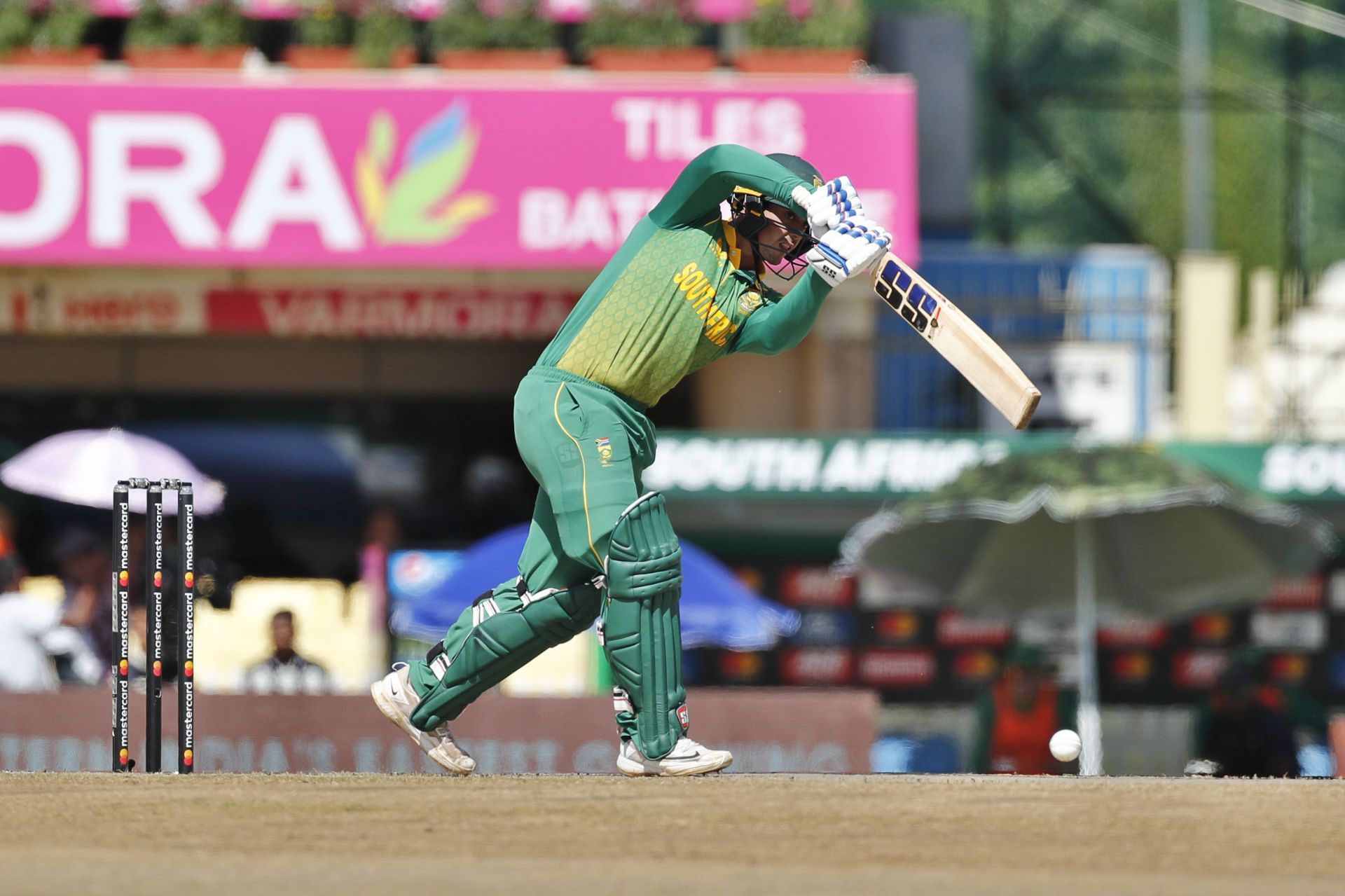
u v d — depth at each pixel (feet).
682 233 60.44
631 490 59.67
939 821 46.39
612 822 46.24
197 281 183.73
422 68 181.78
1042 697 131.03
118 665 69.82
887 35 206.39
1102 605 144.36
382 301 185.78
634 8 175.52
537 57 177.37
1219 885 37.40
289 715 114.01
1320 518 176.76
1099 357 195.42
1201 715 136.56
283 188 173.58
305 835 44.19
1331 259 433.07
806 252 61.52
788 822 46.29
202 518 194.80
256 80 173.06
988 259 198.59
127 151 172.96
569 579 62.28
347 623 188.96
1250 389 211.20
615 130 173.17
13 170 172.55
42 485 157.38
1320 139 442.09
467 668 62.90
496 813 47.73
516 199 173.78
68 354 197.16
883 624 181.16
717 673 181.06
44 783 55.52
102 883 36.86
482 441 201.16
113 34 185.88
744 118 172.35
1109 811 48.08
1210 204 426.10
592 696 116.26
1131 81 453.58
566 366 60.49
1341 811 48.21
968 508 135.33
